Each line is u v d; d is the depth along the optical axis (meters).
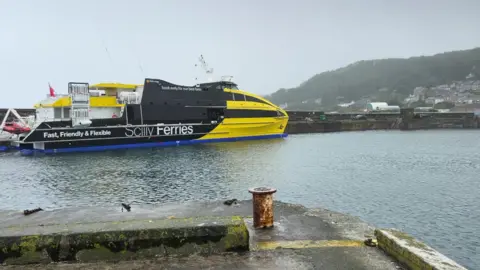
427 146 46.69
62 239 5.21
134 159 32.50
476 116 98.56
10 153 38.03
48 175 24.92
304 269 4.90
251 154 36.06
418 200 18.02
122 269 4.91
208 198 17.81
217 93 47.97
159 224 5.58
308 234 6.62
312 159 32.91
